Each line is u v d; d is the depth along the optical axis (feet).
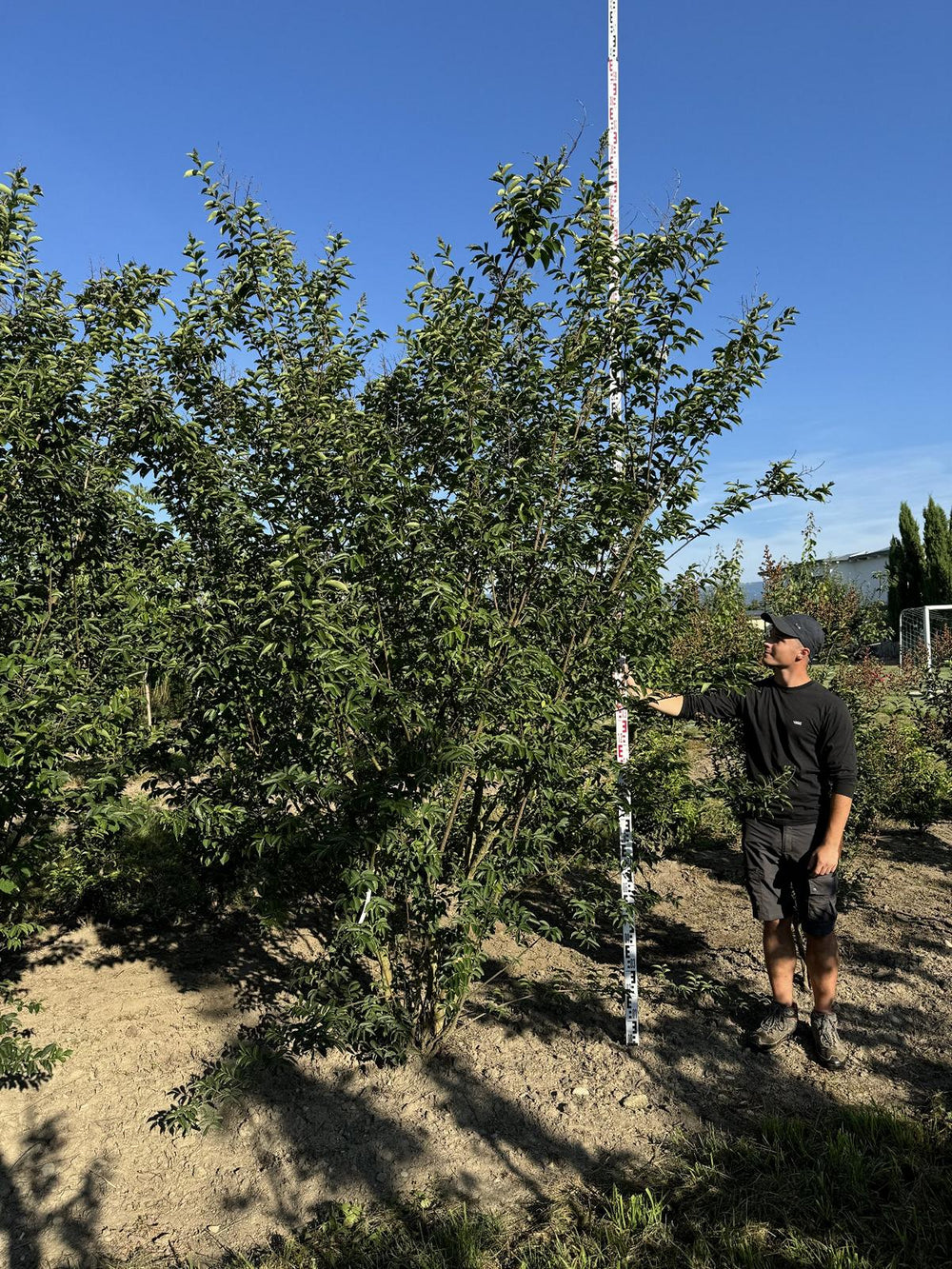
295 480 9.98
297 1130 9.95
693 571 12.08
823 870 11.05
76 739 9.74
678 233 10.18
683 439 10.82
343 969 10.63
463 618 9.28
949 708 23.21
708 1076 11.03
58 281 10.69
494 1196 8.84
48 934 15.61
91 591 11.27
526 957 14.64
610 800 10.89
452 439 9.81
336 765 10.28
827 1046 11.23
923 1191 8.49
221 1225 8.49
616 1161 9.36
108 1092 10.63
